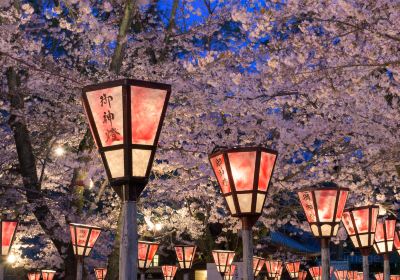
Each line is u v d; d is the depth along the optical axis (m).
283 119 15.39
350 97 12.00
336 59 12.04
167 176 19.75
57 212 13.25
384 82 11.63
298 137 14.30
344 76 11.84
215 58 13.73
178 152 14.38
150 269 26.11
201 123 14.28
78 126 15.36
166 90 3.58
